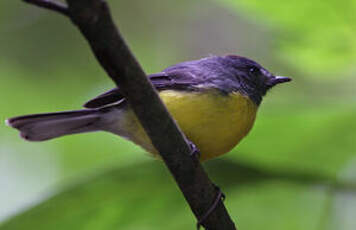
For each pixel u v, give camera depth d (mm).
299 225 11883
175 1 17828
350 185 10703
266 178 10672
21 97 16469
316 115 9922
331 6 10625
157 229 10711
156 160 9883
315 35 11078
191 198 7961
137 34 17625
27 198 16234
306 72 11672
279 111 9938
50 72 16375
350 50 11102
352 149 10344
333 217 11867
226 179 10633
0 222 9617
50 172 16375
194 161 7617
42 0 5996
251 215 11883
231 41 18219
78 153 16219
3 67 16312
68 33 16344
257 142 10328
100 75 16375
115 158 14961
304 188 11305
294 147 10398
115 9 17547
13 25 16312
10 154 16797
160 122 7145
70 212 9953
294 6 10750
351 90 11898
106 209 10148
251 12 11258
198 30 18109
